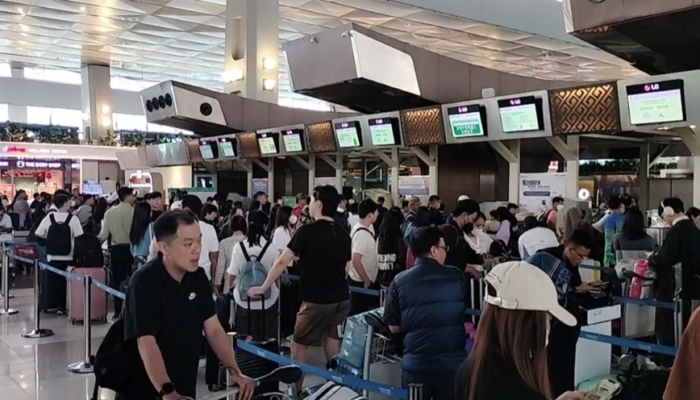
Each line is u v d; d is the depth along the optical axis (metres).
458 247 4.70
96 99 25.38
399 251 5.32
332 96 10.66
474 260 4.99
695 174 6.90
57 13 17.50
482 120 8.32
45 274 7.28
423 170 11.24
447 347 2.88
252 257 4.90
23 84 27.25
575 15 6.07
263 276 4.72
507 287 1.57
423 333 2.89
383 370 3.68
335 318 4.21
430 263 3.03
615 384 3.20
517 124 7.93
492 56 21.23
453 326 2.91
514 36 18.05
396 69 9.66
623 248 5.78
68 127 26.88
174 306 2.34
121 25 18.88
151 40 21.08
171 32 19.72
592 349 3.79
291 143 11.95
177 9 16.73
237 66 14.68
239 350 3.75
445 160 10.27
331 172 13.95
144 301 2.28
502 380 1.53
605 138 8.88
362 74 9.11
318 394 2.21
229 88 14.99
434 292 2.92
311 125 11.43
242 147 13.41
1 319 6.98
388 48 9.52
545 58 21.39
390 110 11.53
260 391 3.17
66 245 7.27
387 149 10.88
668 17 5.55
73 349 5.71
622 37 6.37
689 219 4.89
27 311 7.43
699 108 6.23
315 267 4.16
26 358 5.43
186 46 22.12
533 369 1.53
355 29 9.05
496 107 8.15
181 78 30.14
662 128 6.75
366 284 5.04
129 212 7.19
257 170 15.34
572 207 6.73
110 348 2.42
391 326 3.07
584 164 10.12
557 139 7.98
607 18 5.79
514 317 1.55
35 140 19.95
